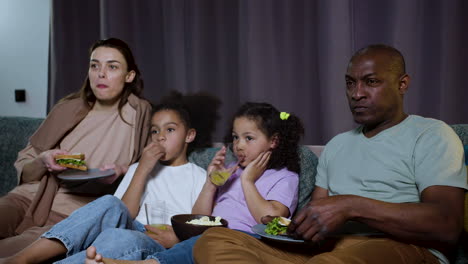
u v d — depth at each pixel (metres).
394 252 1.12
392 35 2.06
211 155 1.85
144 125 1.88
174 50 2.59
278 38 2.31
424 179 1.20
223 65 2.49
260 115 1.59
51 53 2.98
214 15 2.49
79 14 2.93
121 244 1.33
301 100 2.30
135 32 2.73
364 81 1.30
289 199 1.51
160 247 1.44
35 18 3.18
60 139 1.89
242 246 1.13
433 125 1.27
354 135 1.45
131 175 1.74
